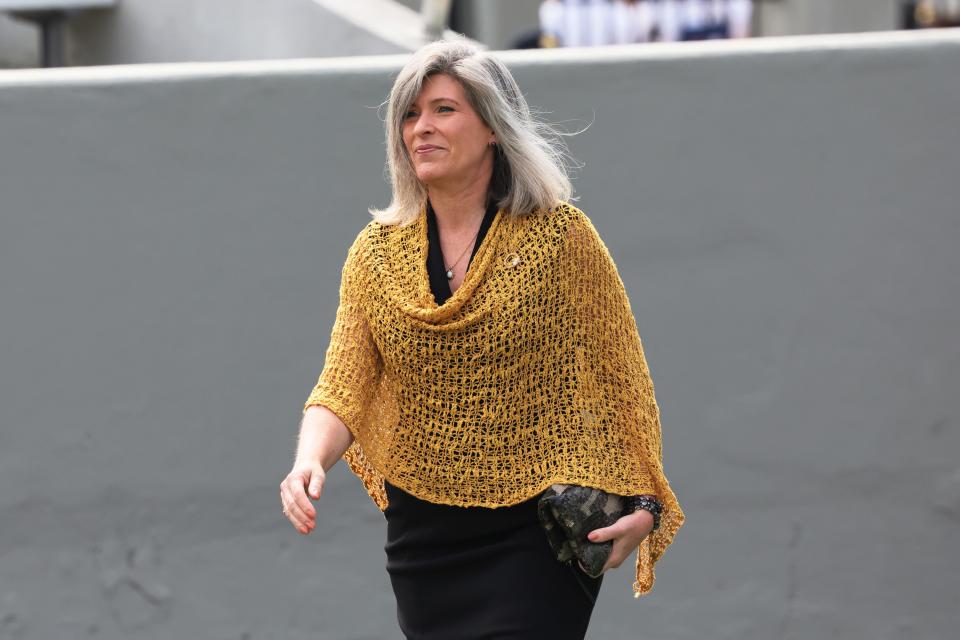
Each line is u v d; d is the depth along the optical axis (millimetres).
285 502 10812
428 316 11164
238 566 18000
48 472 17875
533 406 11469
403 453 11648
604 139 17641
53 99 17531
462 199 11539
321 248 17734
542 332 11344
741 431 17781
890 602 17828
